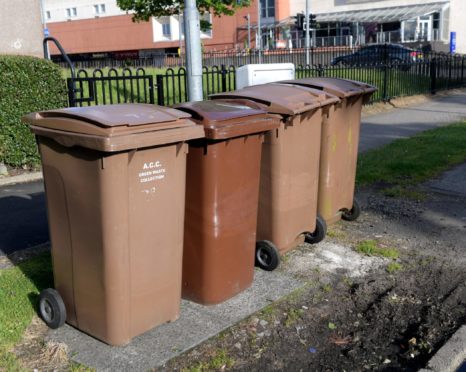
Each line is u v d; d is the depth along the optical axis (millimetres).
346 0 49406
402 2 47438
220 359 3471
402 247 5398
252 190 4188
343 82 5699
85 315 3582
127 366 3344
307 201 4965
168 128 3385
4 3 10219
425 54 22359
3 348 3480
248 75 6812
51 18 63469
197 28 6203
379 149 10102
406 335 3861
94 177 3236
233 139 3916
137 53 55438
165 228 3568
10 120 8266
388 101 17156
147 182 3393
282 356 3572
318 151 4992
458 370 3506
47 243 5426
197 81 6301
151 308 3625
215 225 3949
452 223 6094
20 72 8211
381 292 4465
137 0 15469
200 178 3875
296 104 4527
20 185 7969
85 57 58156
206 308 4074
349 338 3818
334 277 4695
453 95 20344
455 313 4117
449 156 9320
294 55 28672
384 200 6965
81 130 3182
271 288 4418
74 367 3322
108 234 3279
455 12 45719
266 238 4727
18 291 4230
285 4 50812
